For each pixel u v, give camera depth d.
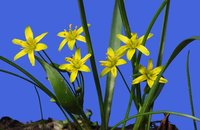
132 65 0.55
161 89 0.55
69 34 0.55
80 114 0.55
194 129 0.55
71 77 0.53
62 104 0.53
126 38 0.53
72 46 0.54
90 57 0.54
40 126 0.62
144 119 0.56
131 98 0.55
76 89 0.55
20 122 0.63
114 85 0.58
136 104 0.56
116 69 0.53
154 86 0.52
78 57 0.54
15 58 0.53
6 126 0.62
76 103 0.54
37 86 0.54
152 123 0.61
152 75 0.53
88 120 0.56
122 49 0.53
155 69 0.54
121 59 0.53
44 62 0.53
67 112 0.55
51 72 0.53
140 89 0.56
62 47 0.54
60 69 0.55
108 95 0.58
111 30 0.60
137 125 0.55
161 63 0.56
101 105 0.56
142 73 0.53
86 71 0.53
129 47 0.53
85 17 0.53
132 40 0.53
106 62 0.53
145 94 0.55
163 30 0.56
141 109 0.54
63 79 0.53
